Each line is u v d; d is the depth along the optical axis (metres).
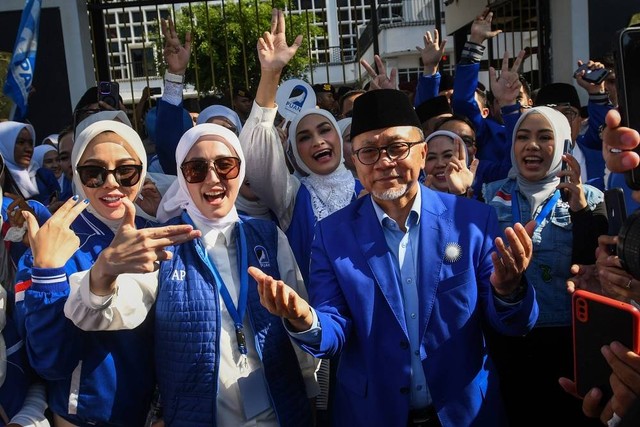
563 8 6.40
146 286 2.60
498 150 5.02
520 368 3.32
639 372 1.74
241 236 2.77
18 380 2.63
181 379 2.54
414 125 2.64
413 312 2.58
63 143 4.81
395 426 2.51
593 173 4.72
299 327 2.34
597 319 1.92
